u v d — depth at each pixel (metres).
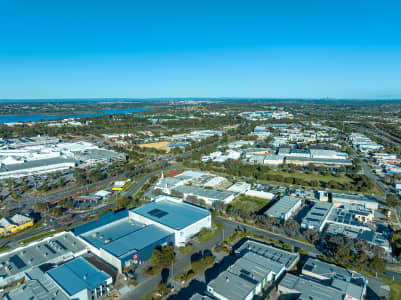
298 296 62.59
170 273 73.81
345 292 62.09
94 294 64.31
